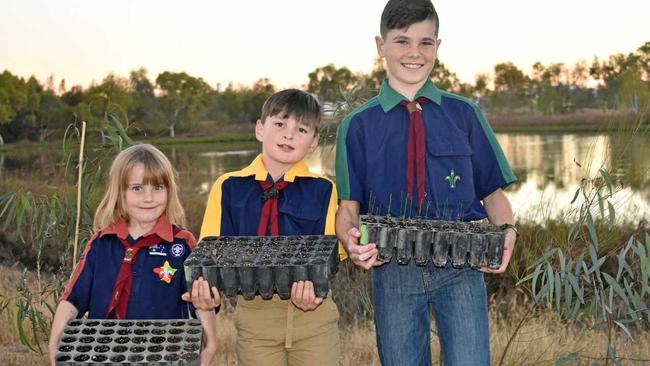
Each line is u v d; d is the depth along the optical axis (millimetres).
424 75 3188
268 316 3131
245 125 84375
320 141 4895
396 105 3219
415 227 2855
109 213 3184
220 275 2707
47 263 8836
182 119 81188
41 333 5480
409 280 3104
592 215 4055
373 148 3189
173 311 3137
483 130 3238
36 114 63094
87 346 2547
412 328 3129
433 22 3162
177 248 3180
